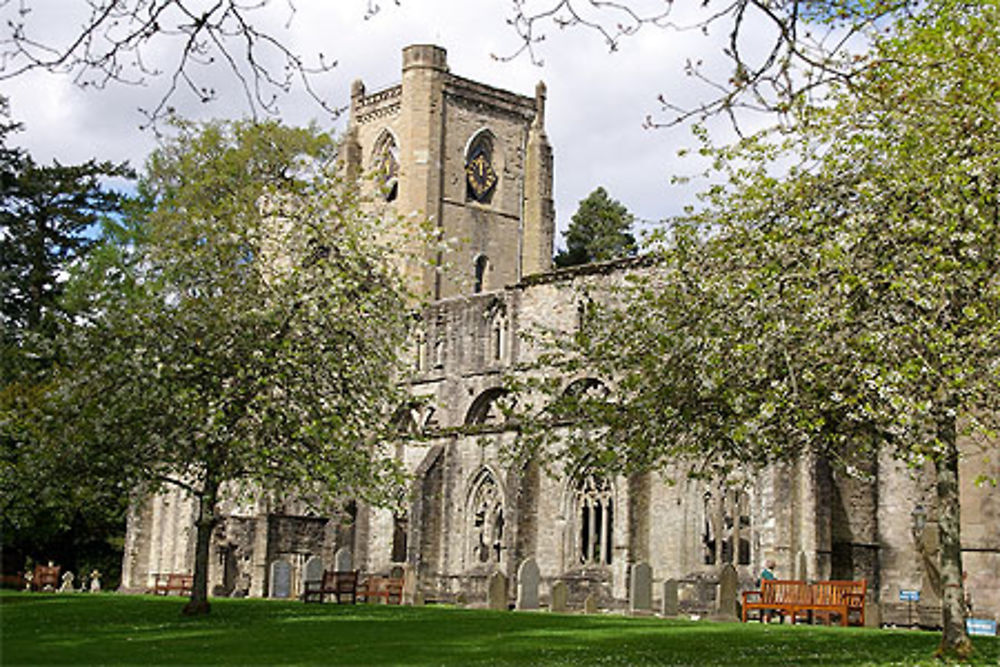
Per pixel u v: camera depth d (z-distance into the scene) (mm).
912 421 24922
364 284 37344
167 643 23250
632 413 29016
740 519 51750
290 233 37594
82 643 22953
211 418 31844
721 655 21938
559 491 55469
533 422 32406
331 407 34469
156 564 70750
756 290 25984
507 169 102312
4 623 28609
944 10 26656
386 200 99625
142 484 38094
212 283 35656
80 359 34531
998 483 38156
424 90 98500
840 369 25484
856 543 47781
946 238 24750
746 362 26500
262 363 33219
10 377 48906
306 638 24516
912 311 24906
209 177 64875
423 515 61156
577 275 61344
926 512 44469
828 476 45938
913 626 42312
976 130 24484
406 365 38031
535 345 63062
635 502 51969
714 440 28125
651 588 43250
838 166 27391
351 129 101125
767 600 35406
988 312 24000
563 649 22578
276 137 63625
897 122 26422
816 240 26578
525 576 44406
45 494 35375
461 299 68250
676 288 30109
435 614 33406
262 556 59875
